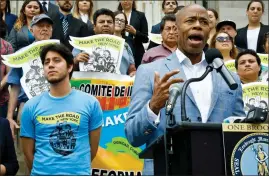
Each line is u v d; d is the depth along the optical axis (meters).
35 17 8.94
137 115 4.83
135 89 5.29
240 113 5.36
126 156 7.90
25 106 6.23
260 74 9.09
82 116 6.16
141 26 11.59
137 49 10.78
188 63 5.45
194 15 5.36
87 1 11.41
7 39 10.12
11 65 8.33
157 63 5.45
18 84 8.55
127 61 8.98
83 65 8.50
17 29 10.12
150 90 5.25
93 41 8.61
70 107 6.18
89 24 10.91
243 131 3.99
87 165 6.07
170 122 4.23
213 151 3.97
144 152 4.81
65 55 6.31
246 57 8.58
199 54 5.47
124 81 8.30
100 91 8.25
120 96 8.25
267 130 4.02
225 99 5.30
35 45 8.39
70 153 6.03
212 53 4.68
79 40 8.58
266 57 9.32
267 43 10.27
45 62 6.30
